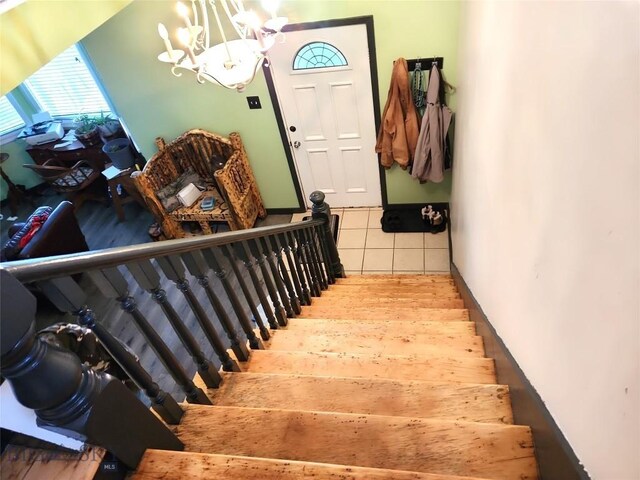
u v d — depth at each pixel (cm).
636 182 75
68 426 99
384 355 206
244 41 237
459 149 357
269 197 514
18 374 89
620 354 83
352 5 358
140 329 133
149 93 434
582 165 100
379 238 471
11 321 84
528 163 146
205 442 141
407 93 389
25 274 87
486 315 231
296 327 250
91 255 108
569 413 113
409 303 319
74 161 565
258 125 448
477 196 260
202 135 455
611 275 86
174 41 396
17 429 106
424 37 366
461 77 335
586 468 104
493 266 214
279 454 139
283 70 406
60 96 571
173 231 488
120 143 532
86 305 111
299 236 295
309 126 444
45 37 234
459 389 168
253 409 148
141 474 116
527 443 138
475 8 258
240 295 413
